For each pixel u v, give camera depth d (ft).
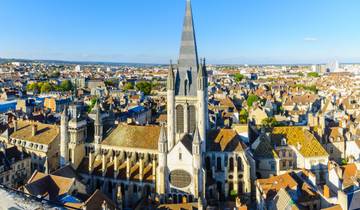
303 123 611.47
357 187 282.77
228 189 378.32
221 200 371.76
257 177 414.82
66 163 395.14
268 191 309.22
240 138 415.64
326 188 288.71
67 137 397.39
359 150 482.28
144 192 360.69
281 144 429.38
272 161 408.87
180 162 345.51
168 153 348.79
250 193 375.04
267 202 298.76
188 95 365.61
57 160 453.17
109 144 399.65
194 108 367.04
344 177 319.88
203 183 343.05
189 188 345.10
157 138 386.93
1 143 439.63
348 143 491.31
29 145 456.04
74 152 396.37
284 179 319.68
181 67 368.48
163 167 346.54
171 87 364.79
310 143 433.89
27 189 281.74
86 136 416.87
